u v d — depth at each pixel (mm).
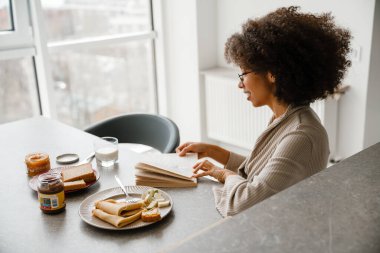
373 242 710
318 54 1498
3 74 3168
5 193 1685
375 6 2855
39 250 1311
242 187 1485
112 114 3916
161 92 4070
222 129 3717
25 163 1866
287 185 1454
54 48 3258
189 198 1607
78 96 3633
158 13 3828
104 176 1809
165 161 1890
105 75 3756
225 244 715
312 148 1494
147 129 2707
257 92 1609
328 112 3094
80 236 1374
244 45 1546
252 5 3486
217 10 3725
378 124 3262
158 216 1419
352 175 956
